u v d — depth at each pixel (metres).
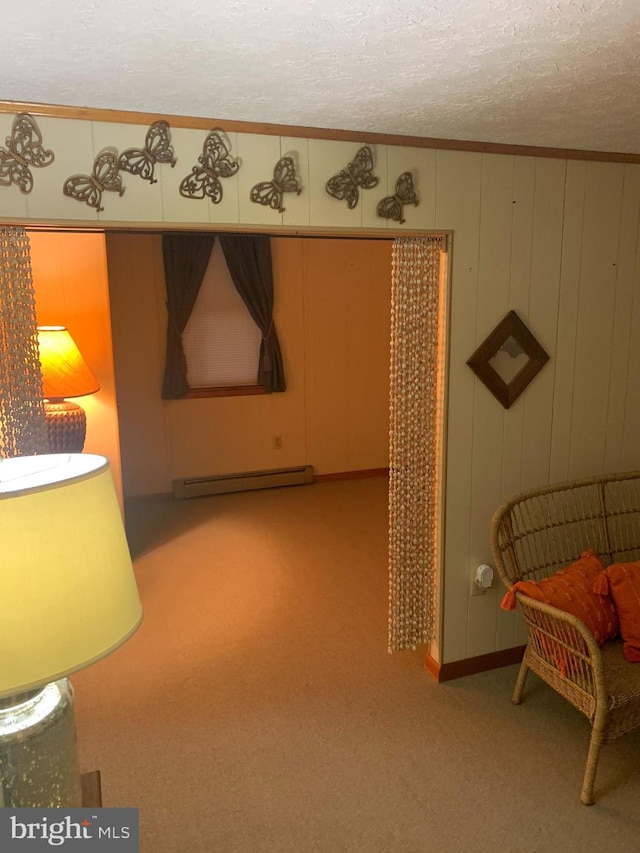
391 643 3.01
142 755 2.56
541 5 1.44
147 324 5.45
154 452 5.66
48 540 1.10
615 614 2.58
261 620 3.61
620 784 2.40
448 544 2.96
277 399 5.99
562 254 2.94
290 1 1.40
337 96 2.08
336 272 5.99
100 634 1.16
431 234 2.68
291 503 5.65
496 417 2.95
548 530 3.11
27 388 2.32
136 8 1.42
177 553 4.56
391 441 2.84
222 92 2.03
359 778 2.44
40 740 1.21
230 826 2.23
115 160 2.22
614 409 3.20
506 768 2.49
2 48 1.66
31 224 2.18
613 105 2.21
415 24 1.53
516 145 2.74
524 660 2.79
